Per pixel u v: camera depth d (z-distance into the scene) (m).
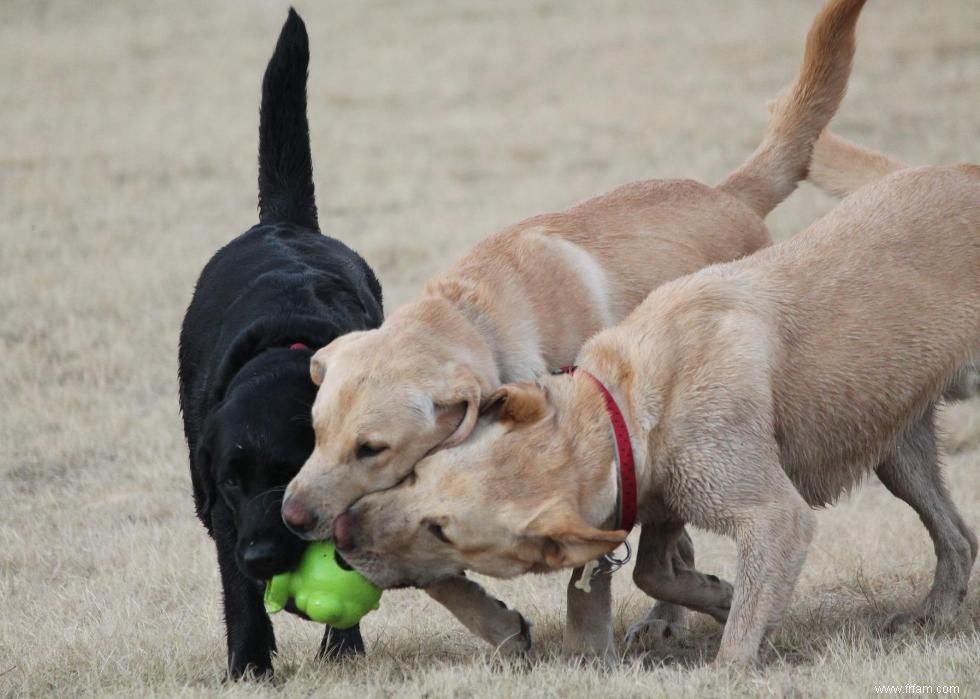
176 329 19.52
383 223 24.77
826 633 9.57
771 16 42.25
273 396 8.38
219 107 35.69
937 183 9.80
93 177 29.11
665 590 9.26
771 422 8.71
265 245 10.59
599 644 8.93
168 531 12.66
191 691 8.38
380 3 48.56
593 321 9.78
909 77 33.81
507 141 30.80
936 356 9.37
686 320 8.77
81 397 16.67
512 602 10.88
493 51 40.50
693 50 38.59
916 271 9.41
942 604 9.89
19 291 21.08
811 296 9.16
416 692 8.16
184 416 10.19
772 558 8.41
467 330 8.70
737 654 8.39
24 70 40.69
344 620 8.05
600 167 27.98
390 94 36.34
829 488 9.50
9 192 27.84
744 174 11.67
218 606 10.80
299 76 11.58
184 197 27.66
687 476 8.52
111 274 22.06
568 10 45.34
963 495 12.87
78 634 9.93
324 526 7.74
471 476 7.76
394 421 7.86
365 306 10.27
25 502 13.82
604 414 8.27
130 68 40.78
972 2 41.62
